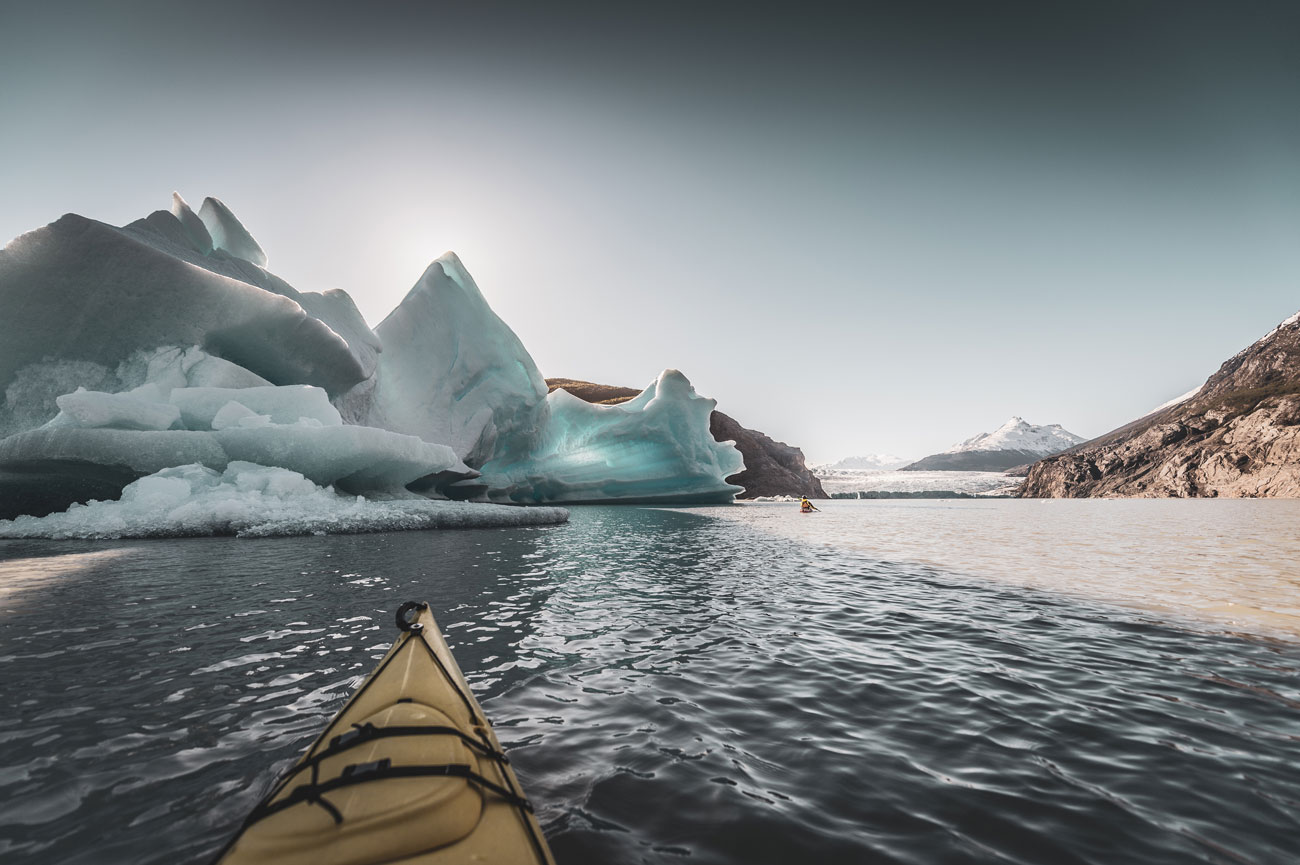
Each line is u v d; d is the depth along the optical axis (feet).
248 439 50.44
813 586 29.35
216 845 7.65
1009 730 11.95
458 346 98.63
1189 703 13.58
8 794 8.85
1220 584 31.01
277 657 15.70
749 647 17.92
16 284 51.83
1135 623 21.76
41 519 44.60
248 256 79.77
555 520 69.31
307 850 5.67
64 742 10.65
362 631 18.34
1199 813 8.91
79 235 52.65
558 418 134.51
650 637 18.88
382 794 6.34
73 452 43.52
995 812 8.82
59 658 15.49
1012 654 17.52
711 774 9.84
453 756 7.32
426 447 64.54
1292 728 12.23
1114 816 8.78
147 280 54.95
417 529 53.88
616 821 8.31
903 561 40.42
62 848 7.52
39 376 54.65
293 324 61.77
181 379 56.34
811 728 11.89
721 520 87.40
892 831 8.25
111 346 56.54
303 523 45.88
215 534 43.47
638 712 12.59
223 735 11.00
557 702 13.12
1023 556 44.24
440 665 10.82
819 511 137.39
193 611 20.84
